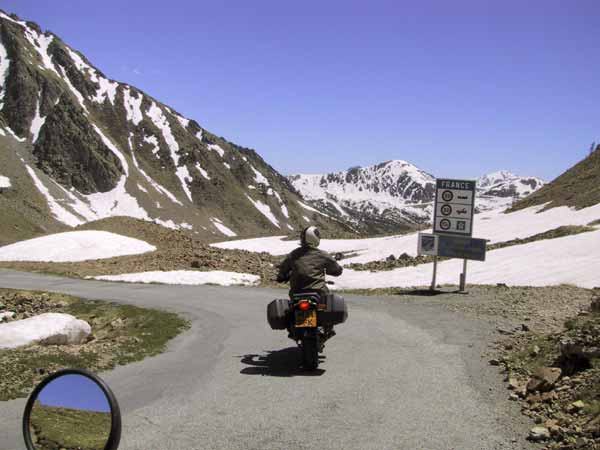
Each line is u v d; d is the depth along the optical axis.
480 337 10.92
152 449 5.30
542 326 11.38
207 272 26.36
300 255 8.90
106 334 12.77
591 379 6.83
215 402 6.85
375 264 32.38
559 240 30.17
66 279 26.09
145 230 50.88
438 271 26.61
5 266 32.44
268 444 5.46
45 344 10.57
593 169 70.06
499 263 26.41
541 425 5.95
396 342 10.71
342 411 6.50
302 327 8.27
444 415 6.37
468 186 19.53
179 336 11.89
